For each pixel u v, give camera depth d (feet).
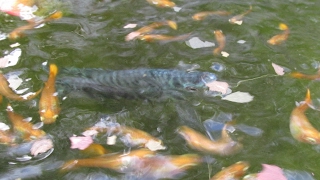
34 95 11.81
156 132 10.77
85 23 15.79
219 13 16.66
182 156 9.91
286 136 10.78
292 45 14.83
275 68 13.47
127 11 16.69
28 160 9.82
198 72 12.42
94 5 17.04
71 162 9.74
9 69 12.85
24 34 14.76
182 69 13.16
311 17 16.80
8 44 14.15
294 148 10.43
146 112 11.47
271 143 10.55
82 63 13.38
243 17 16.51
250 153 10.21
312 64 13.76
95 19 16.08
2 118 10.93
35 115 11.10
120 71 11.96
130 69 13.00
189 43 14.65
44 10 16.26
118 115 11.30
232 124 11.12
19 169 9.56
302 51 14.48
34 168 9.61
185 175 9.45
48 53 13.80
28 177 9.37
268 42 14.94
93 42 14.58
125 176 9.37
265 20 16.38
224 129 10.93
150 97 11.79
